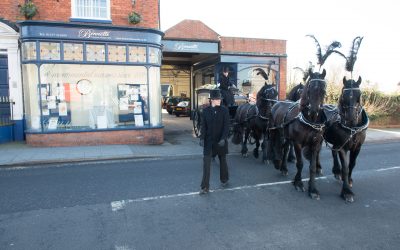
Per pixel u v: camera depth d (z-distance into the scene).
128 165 9.14
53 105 11.72
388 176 7.94
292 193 6.59
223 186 7.03
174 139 13.94
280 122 7.65
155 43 12.52
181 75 30.44
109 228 4.93
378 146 12.81
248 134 10.29
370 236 4.66
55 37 11.23
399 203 6.05
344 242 4.48
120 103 12.45
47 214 5.49
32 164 9.25
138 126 12.58
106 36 11.76
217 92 6.53
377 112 19.28
